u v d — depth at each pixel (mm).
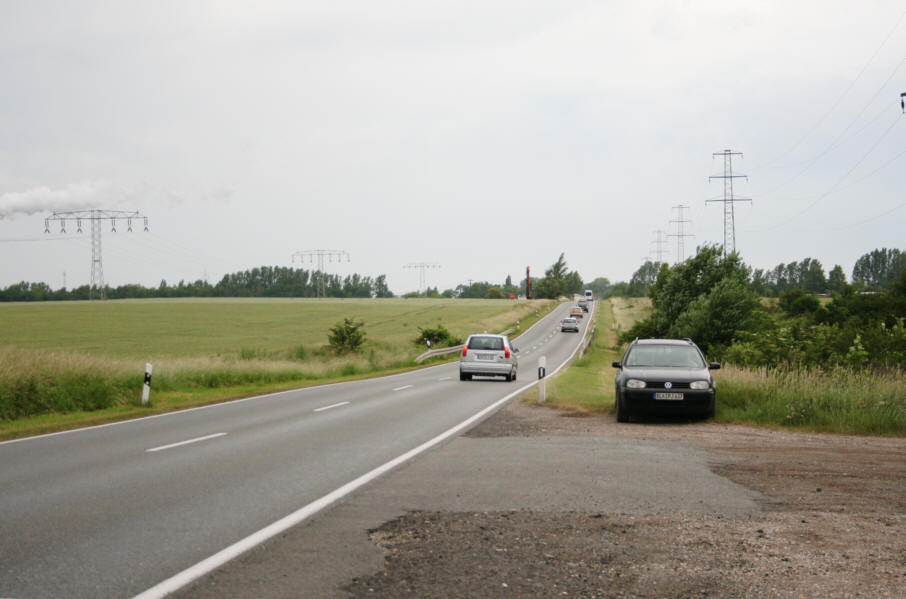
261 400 19641
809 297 73812
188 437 12266
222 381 25203
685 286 58062
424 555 5539
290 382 27875
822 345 24281
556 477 8703
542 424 14117
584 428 13500
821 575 5164
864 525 6574
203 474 8867
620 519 6715
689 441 11820
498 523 6531
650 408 14055
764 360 23906
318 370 32688
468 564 5332
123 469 9203
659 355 15555
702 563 5418
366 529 6297
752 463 9812
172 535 6055
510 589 4816
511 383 26875
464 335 85750
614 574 5152
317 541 5906
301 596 4637
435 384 26188
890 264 189750
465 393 21828
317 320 102688
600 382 27375
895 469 9430
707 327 49938
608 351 62844
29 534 6070
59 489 7949
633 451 10734
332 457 10172
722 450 10906
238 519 6617
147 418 15320
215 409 17203
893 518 6844
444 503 7316
